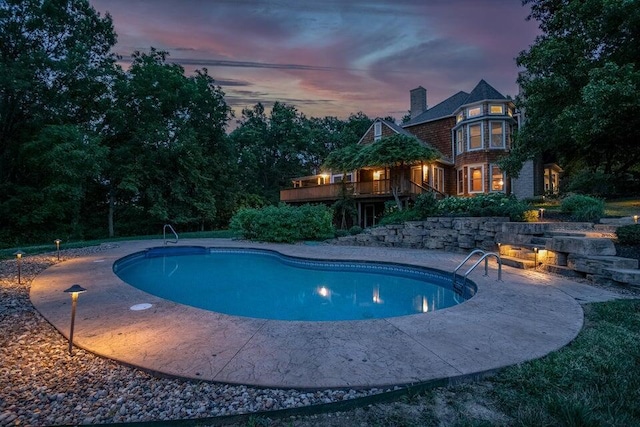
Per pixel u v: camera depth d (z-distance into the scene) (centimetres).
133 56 2102
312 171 3925
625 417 194
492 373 258
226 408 218
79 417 212
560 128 1102
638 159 1419
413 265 795
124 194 2059
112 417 211
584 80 1055
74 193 1566
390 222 1271
